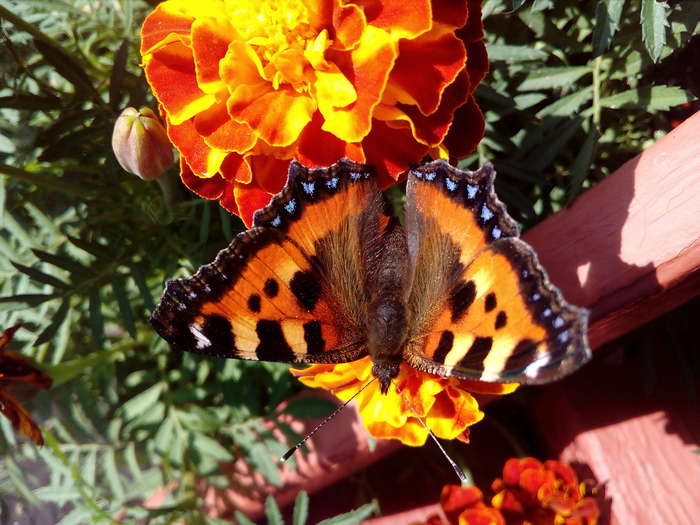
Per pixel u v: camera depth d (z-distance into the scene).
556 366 0.09
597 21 0.11
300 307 0.10
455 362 0.10
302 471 0.14
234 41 0.10
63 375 0.13
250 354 0.10
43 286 0.15
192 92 0.10
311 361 0.10
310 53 0.10
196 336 0.10
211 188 0.11
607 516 0.14
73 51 0.15
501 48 0.13
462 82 0.10
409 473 0.16
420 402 0.11
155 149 0.11
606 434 0.15
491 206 0.10
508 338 0.09
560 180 0.14
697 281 0.11
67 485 0.15
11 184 0.14
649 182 0.11
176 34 0.10
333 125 0.10
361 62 0.10
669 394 0.15
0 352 0.12
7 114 0.15
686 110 0.14
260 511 0.15
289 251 0.10
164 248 0.14
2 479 0.16
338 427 0.14
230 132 0.10
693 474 0.14
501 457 0.16
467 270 0.10
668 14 0.11
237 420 0.14
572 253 0.12
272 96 0.10
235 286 0.10
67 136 0.13
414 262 0.10
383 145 0.10
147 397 0.15
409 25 0.09
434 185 0.10
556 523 0.13
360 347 0.11
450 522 0.14
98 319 0.13
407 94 0.10
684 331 0.14
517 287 0.09
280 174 0.10
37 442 0.12
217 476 0.14
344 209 0.10
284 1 0.10
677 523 0.14
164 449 0.14
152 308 0.13
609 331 0.12
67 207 0.15
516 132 0.14
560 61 0.14
